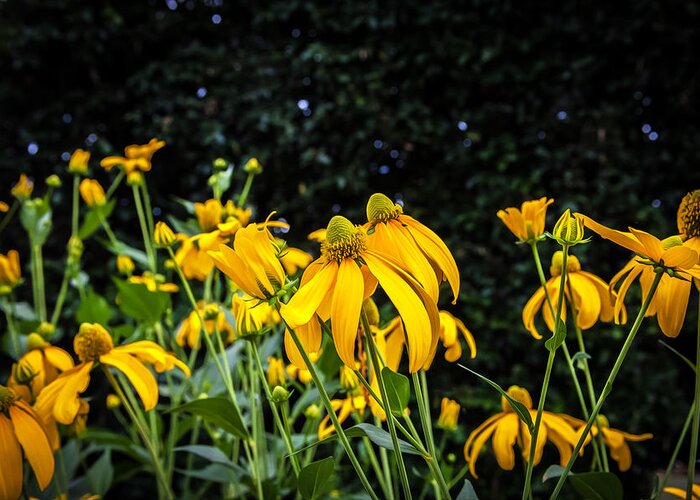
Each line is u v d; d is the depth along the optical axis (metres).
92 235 1.58
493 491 1.32
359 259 0.41
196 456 0.89
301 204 1.58
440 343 1.37
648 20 1.51
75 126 1.64
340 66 1.62
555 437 0.55
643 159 1.53
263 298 0.40
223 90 1.63
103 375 1.45
